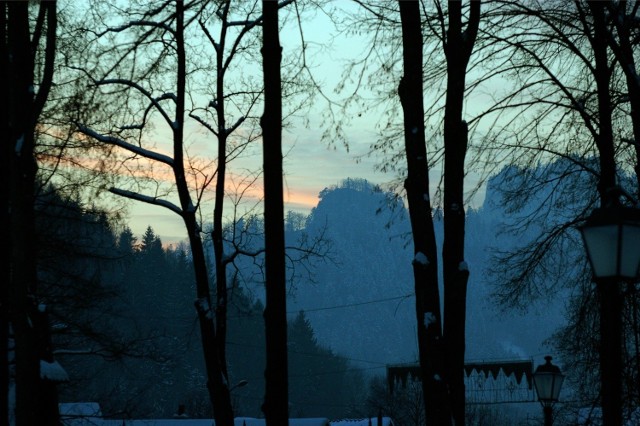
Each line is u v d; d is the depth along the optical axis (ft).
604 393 44.34
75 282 105.81
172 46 70.95
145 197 72.84
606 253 39.01
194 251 73.72
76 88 40.45
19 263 43.04
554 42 56.65
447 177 48.91
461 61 49.62
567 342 89.35
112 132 71.51
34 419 42.55
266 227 44.19
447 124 49.34
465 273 47.57
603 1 52.80
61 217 99.66
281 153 44.96
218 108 77.71
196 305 73.10
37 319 64.95
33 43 52.75
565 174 67.87
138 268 419.95
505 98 55.67
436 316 46.85
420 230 47.88
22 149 44.50
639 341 72.59
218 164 77.10
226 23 76.48
